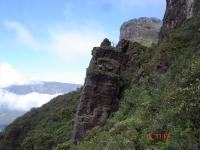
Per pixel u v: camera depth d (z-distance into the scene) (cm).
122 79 3491
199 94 1678
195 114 1659
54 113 6888
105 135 2547
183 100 1738
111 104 3366
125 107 2958
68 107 6700
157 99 2369
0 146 7600
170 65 2848
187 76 1980
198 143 1503
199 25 3061
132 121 2339
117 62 3569
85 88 3441
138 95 2978
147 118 2225
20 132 7606
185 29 3156
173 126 1703
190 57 2616
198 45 2736
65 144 3853
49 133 6050
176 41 3052
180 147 1534
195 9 3456
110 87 3388
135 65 3588
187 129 1603
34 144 6000
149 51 3606
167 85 2478
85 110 3388
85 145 2722
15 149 7288
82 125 3341
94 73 3434
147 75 3123
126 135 2105
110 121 2992
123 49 3744
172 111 1817
